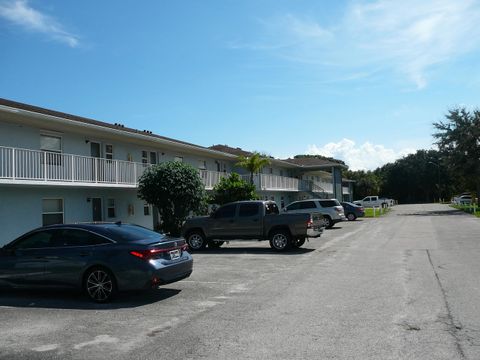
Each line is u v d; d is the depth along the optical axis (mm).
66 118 20047
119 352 5887
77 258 9195
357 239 21328
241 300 8797
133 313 8047
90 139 23250
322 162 56000
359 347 5773
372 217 43656
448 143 56094
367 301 8352
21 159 18156
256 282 10750
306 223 17047
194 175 23250
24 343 6379
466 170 54906
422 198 119062
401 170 119688
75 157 20406
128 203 25766
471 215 41250
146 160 28016
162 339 6406
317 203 30812
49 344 6312
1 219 18094
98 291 9016
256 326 6898
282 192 49875
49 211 20531
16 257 9672
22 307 8773
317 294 9109
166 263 9156
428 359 5293
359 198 107500
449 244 17766
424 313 7359
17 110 16875
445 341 5926
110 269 8938
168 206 22938
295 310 7832
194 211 23562
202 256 16578
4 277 9719
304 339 6172
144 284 8766
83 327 7188
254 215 17766
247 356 5562
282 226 17375
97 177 21422
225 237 18156
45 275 9391
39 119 18328
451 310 7500
